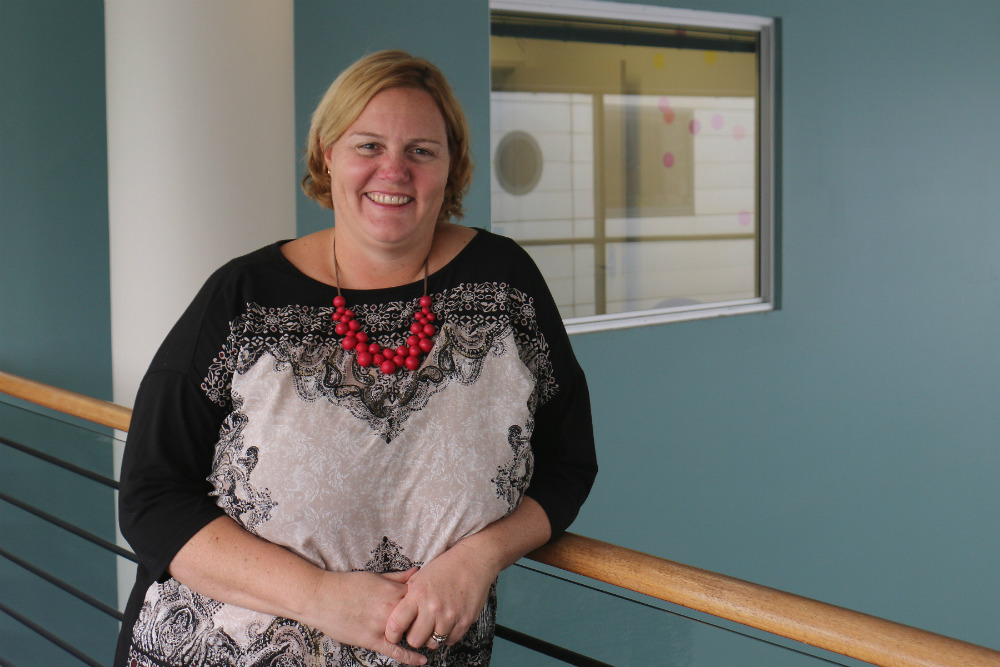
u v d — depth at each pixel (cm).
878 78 458
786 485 454
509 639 130
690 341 414
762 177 438
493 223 371
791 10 424
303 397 110
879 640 98
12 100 291
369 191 111
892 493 493
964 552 524
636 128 403
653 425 407
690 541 425
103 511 189
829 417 464
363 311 114
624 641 119
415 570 113
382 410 111
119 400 244
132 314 238
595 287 400
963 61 487
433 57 336
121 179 237
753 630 123
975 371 514
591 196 395
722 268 432
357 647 113
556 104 382
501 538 114
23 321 301
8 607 218
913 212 480
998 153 506
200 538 109
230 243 234
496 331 116
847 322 464
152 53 226
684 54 411
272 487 108
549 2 372
